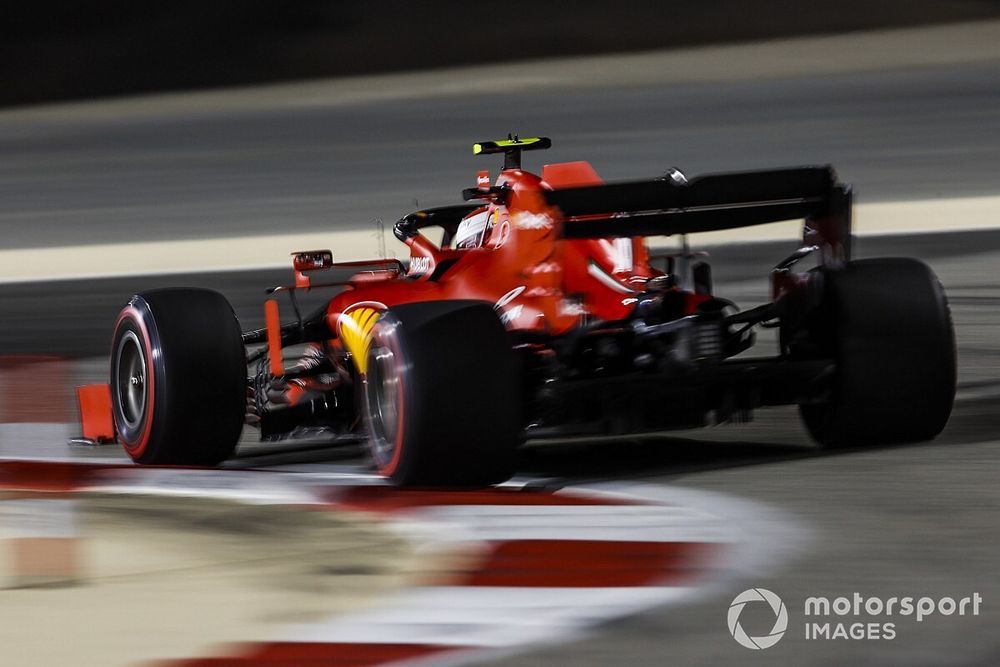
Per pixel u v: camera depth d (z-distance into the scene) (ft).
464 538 59.77
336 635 48.73
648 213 70.79
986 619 48.03
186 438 78.23
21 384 117.60
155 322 78.33
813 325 74.38
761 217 72.90
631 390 69.31
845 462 72.08
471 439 66.28
